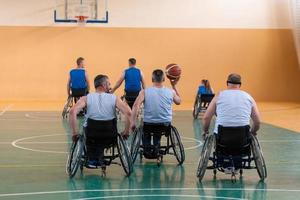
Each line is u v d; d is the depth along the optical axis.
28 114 14.95
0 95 19.80
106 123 6.68
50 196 5.79
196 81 20.38
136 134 7.41
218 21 20.36
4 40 19.72
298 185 6.45
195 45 20.34
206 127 6.64
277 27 20.55
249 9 20.45
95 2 19.91
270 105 18.75
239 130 6.39
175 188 6.24
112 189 6.16
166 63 20.27
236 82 6.60
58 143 9.63
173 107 17.77
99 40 19.98
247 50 20.50
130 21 20.08
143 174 7.06
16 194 5.88
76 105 6.67
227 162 6.56
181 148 7.70
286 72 20.59
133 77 12.01
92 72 20.00
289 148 9.34
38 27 19.81
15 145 9.38
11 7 19.70
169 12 20.20
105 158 7.08
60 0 19.83
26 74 19.86
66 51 19.92
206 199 5.71
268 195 5.93
